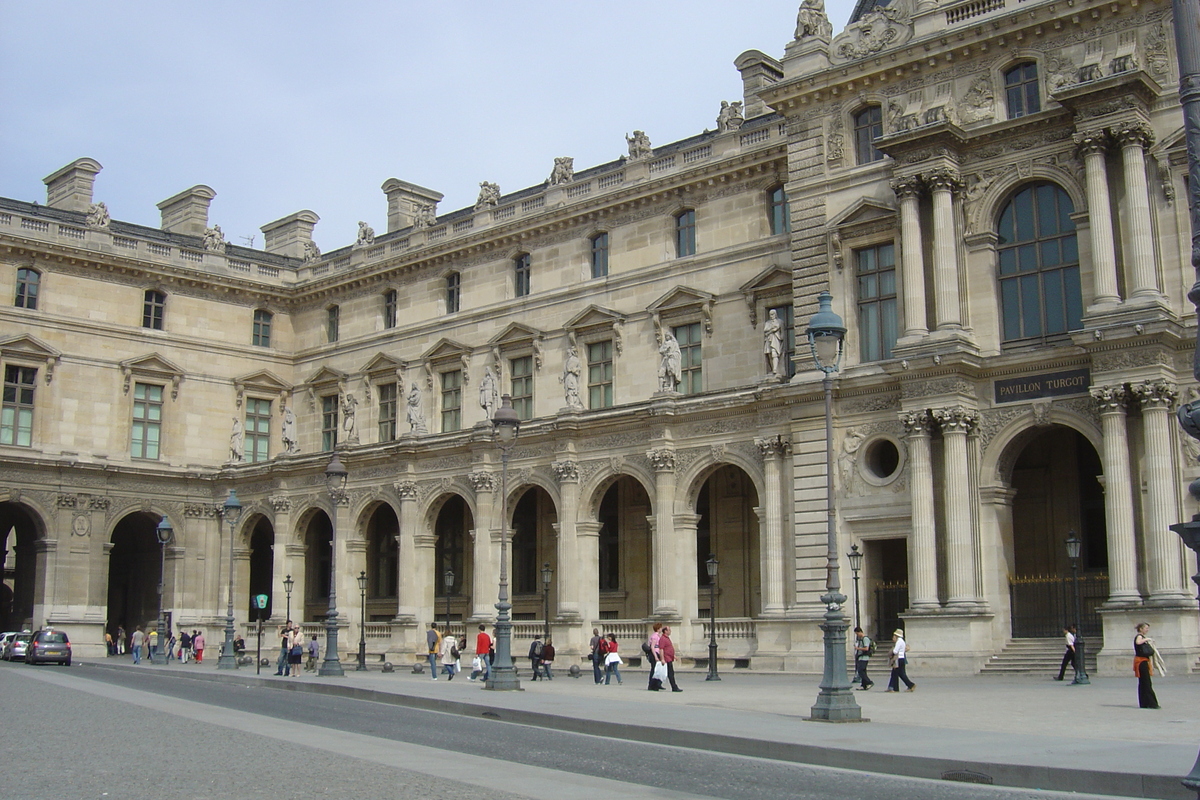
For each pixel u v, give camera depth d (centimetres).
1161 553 4300
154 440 8312
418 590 7038
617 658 4853
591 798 1817
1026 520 5181
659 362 6469
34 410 7838
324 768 2112
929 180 5019
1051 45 4894
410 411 7331
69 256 8031
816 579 5275
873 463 5228
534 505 7331
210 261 8675
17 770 2062
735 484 6325
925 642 4750
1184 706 3183
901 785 2053
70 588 7844
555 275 7269
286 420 8106
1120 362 4450
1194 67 1661
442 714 3625
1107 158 4628
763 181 6378
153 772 2047
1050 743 2398
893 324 5253
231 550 6712
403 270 8150
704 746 2639
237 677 5594
